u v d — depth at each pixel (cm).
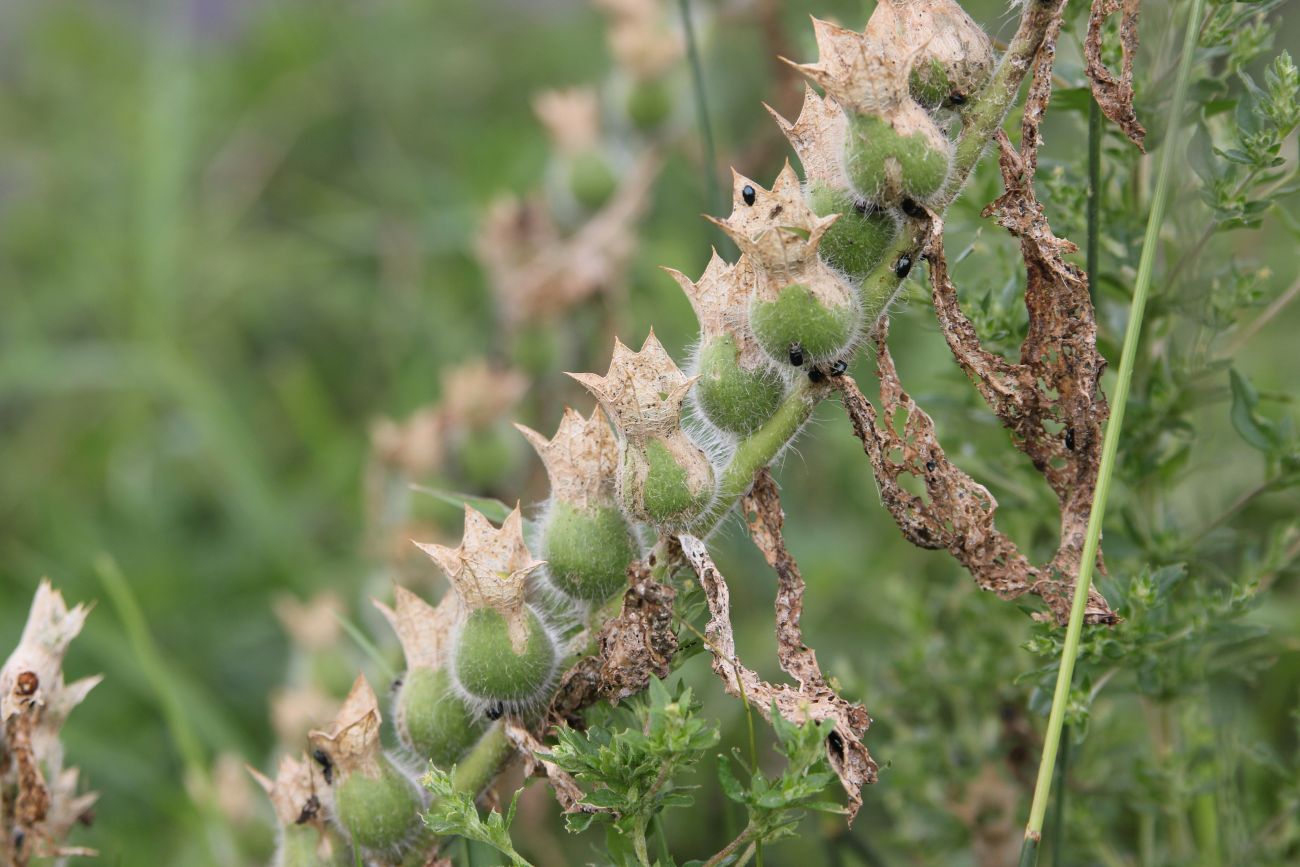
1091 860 351
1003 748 358
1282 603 420
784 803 221
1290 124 273
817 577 475
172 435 623
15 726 257
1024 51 231
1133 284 306
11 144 825
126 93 809
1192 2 275
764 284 226
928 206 230
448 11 819
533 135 704
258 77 793
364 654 445
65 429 663
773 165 520
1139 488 323
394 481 470
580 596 242
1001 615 358
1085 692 292
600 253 501
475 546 234
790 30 534
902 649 380
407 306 655
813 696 233
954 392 368
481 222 547
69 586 545
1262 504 402
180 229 698
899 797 366
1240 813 340
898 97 224
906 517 241
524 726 246
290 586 552
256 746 508
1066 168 322
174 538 587
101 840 434
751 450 237
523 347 502
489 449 462
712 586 232
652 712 225
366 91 785
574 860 410
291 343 699
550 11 828
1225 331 322
